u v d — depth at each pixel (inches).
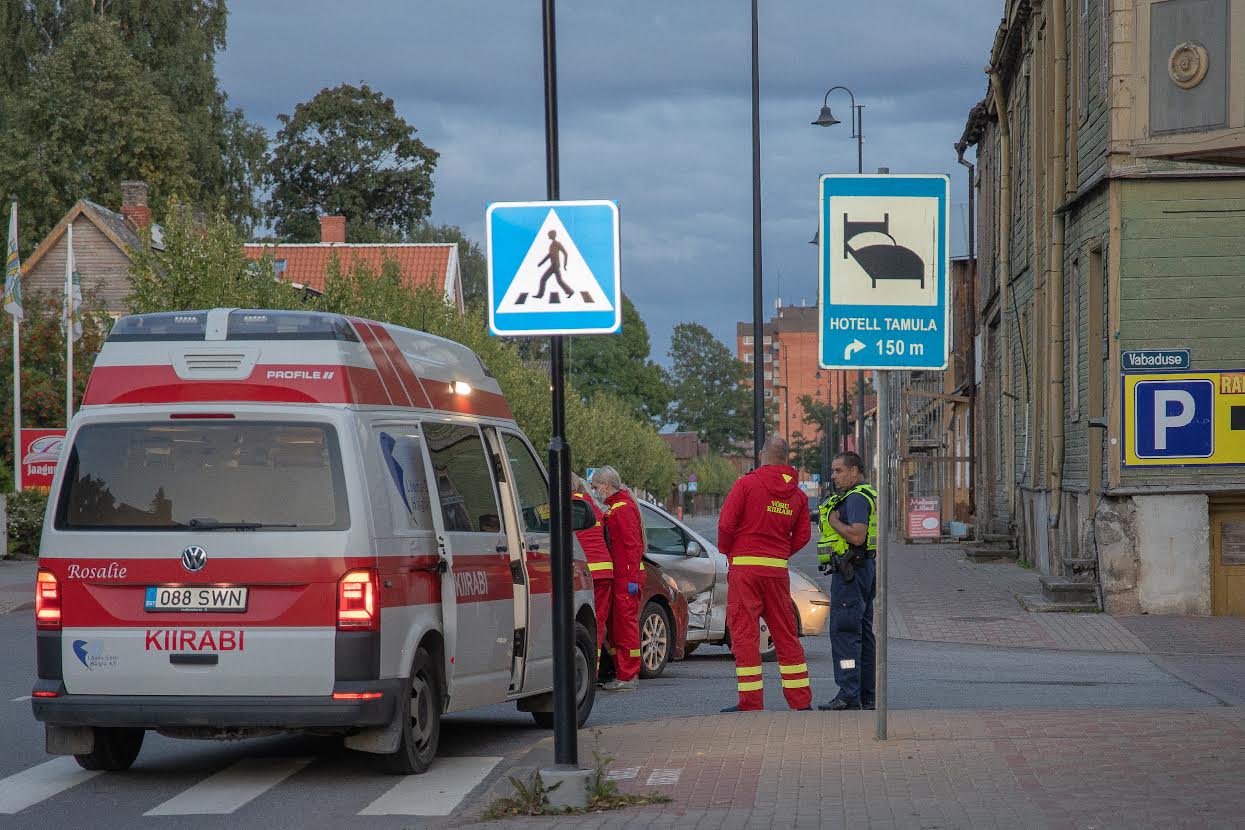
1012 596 996.6
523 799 299.9
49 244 2001.7
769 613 444.8
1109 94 847.1
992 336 1625.2
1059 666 642.2
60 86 2314.2
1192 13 555.8
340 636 336.5
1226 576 837.8
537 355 3978.8
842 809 287.7
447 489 382.9
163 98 2393.0
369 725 339.6
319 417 345.4
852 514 464.8
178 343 353.7
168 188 2358.5
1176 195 835.4
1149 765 331.0
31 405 1467.8
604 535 539.5
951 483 2260.1
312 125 3538.4
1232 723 398.0
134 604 342.3
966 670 624.7
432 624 362.6
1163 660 664.4
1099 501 848.9
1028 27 1248.8
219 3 2534.5
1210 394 831.1
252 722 337.1
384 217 3550.7
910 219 351.3
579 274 309.6
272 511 342.3
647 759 349.7
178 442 348.2
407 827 301.0
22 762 381.1
